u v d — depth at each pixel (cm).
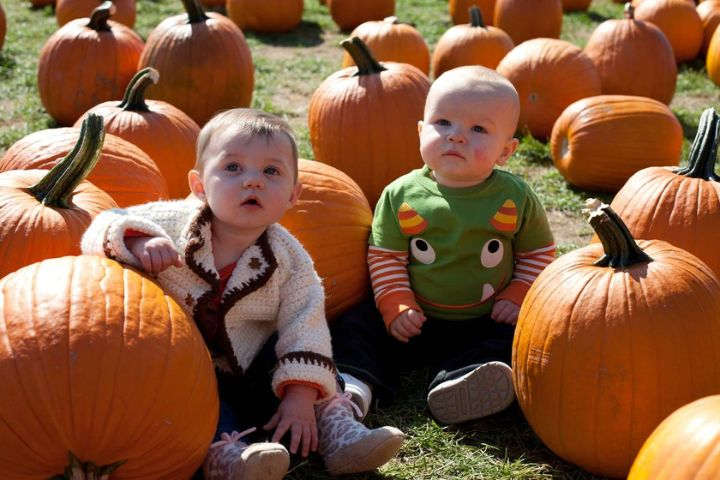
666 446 268
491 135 395
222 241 336
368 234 438
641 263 335
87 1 1148
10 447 268
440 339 412
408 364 417
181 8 1390
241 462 294
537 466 347
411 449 356
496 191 404
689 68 1088
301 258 347
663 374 316
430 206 404
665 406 318
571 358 323
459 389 360
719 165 696
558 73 777
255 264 334
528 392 340
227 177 320
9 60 1005
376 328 408
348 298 429
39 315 276
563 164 680
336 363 383
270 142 322
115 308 283
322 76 1005
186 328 296
